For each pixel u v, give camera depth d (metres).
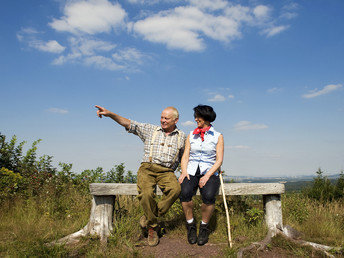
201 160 3.81
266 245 3.63
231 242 3.53
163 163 3.77
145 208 3.48
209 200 3.55
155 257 3.29
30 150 7.14
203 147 3.80
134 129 3.93
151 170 3.77
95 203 3.93
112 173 7.05
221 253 3.39
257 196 5.49
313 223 4.62
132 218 4.20
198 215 4.47
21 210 5.09
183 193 3.62
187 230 3.76
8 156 7.02
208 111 3.81
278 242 3.72
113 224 3.99
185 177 3.73
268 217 4.09
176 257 3.28
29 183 6.11
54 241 3.68
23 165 6.98
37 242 3.57
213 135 3.84
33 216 4.79
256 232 4.02
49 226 4.40
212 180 3.66
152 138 3.89
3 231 4.16
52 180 6.33
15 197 5.61
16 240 3.67
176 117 3.91
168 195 3.55
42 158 7.21
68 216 4.86
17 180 6.02
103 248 3.48
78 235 3.83
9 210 5.13
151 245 3.57
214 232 4.09
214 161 3.86
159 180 3.77
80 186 6.37
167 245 3.62
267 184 4.05
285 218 4.89
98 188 3.85
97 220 3.86
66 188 6.18
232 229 4.12
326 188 6.97
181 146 3.94
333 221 4.91
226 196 4.94
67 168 6.77
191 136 3.90
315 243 3.72
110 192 3.87
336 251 3.48
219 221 4.33
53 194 5.80
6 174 6.04
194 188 3.84
